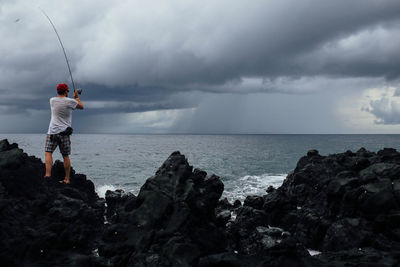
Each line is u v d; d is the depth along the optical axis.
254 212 11.23
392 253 7.34
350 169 15.12
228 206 14.79
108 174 28.77
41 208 7.39
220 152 67.50
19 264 5.52
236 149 80.00
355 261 6.95
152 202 8.20
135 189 21.08
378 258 7.00
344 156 16.48
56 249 6.32
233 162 43.88
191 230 7.92
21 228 6.20
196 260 6.27
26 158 9.27
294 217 11.96
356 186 11.23
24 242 5.81
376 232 9.30
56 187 8.92
